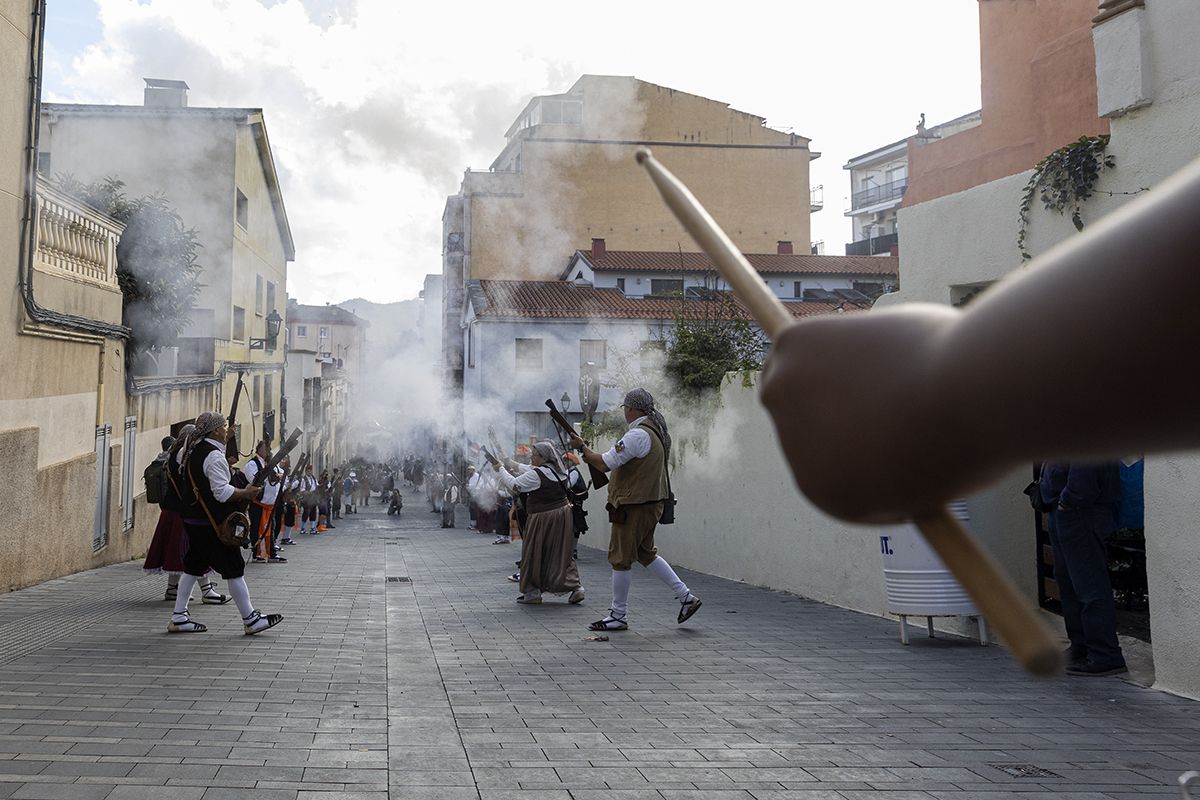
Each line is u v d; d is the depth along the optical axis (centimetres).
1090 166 704
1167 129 644
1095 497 648
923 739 500
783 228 4669
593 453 872
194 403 2234
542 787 415
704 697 596
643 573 1483
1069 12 1448
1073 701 588
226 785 404
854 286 4319
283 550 2114
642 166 76
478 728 514
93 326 1384
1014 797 409
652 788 416
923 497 47
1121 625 762
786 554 1172
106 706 536
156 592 1127
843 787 420
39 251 1266
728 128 4675
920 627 877
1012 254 785
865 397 48
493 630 873
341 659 707
